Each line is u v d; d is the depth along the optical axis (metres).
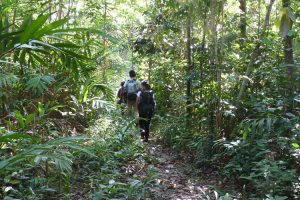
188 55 8.69
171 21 9.31
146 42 10.45
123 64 11.46
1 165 2.37
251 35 7.08
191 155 7.16
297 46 5.54
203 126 7.19
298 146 4.48
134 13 12.79
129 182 5.09
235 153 5.88
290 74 5.50
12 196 4.09
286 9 4.83
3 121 5.05
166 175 6.02
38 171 4.75
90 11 9.59
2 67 5.23
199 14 7.56
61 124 6.04
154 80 11.62
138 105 8.63
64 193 4.50
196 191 5.20
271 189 4.43
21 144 4.38
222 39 6.80
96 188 4.83
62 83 5.72
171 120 9.12
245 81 6.25
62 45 3.09
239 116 6.33
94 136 6.54
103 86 6.49
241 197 4.90
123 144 6.93
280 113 5.08
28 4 6.79
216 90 6.89
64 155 2.79
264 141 5.12
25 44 2.78
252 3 8.12
